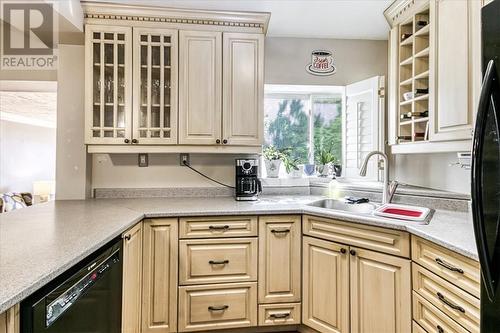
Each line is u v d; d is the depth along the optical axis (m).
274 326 2.11
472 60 1.47
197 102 2.30
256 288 2.03
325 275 1.92
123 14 2.22
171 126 2.28
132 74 2.23
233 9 2.27
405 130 2.21
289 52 2.79
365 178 2.69
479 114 0.95
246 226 2.03
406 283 1.55
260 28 2.38
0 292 0.76
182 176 2.65
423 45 2.03
